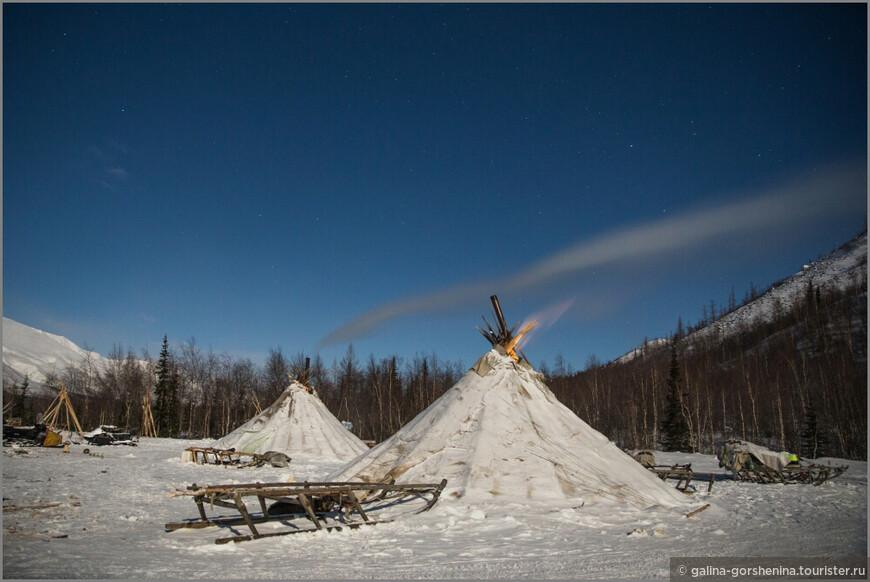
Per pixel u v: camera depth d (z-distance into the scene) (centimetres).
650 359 9819
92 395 6084
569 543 806
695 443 5166
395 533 873
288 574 616
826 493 1509
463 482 1152
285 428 2744
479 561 693
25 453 2277
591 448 1312
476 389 1380
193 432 5866
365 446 2920
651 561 692
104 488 1380
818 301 8975
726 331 10975
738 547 784
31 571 603
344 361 6800
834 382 4956
